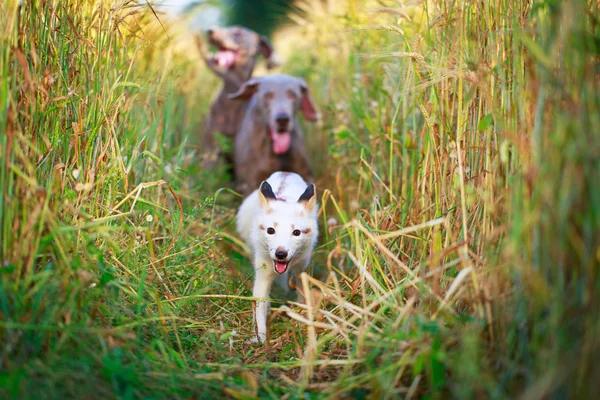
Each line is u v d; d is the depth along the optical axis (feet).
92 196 13.64
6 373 8.77
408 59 15.38
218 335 13.20
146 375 10.24
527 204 9.21
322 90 29.37
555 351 8.08
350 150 21.06
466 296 10.87
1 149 10.14
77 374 9.25
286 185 17.22
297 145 23.06
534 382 8.39
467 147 12.26
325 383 10.75
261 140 22.99
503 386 8.98
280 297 17.11
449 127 13.62
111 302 11.73
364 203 19.10
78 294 10.59
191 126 25.26
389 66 18.57
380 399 9.81
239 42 28.04
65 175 12.69
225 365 11.47
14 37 11.00
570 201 8.17
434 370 9.02
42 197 10.61
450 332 10.23
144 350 11.20
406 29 17.34
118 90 15.72
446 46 14.23
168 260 15.03
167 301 13.51
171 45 21.18
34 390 8.80
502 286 10.06
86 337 10.33
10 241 10.29
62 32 13.56
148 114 18.98
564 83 9.11
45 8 12.75
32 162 11.63
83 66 14.08
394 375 10.09
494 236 10.64
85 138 13.78
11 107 10.65
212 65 27.35
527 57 10.34
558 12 8.99
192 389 10.27
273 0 32.48
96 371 9.65
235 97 24.23
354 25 22.12
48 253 11.21
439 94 14.25
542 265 8.96
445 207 13.38
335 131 22.18
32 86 11.00
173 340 12.43
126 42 17.17
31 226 10.32
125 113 15.98
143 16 18.34
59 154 13.00
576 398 7.96
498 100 12.01
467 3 13.30
